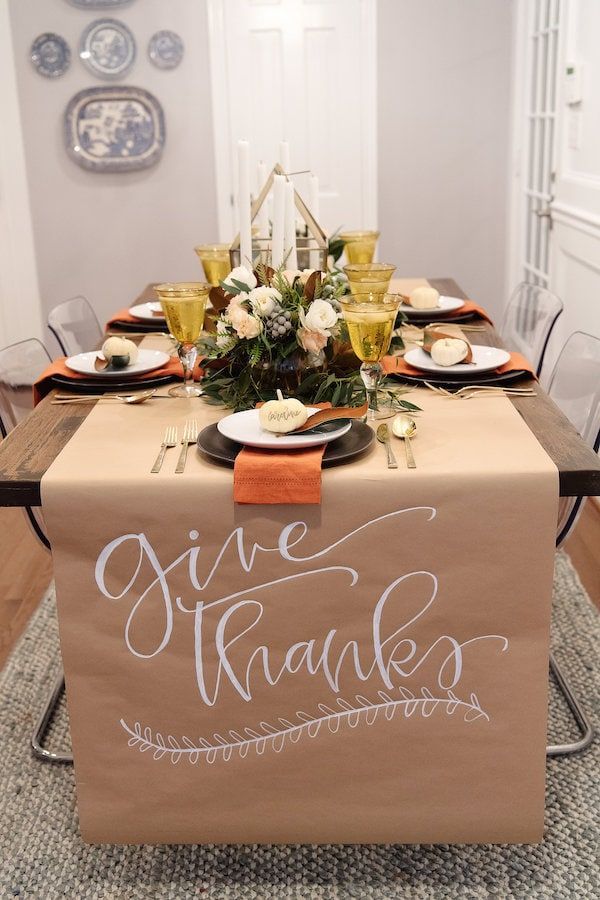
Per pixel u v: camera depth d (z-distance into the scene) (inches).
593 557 115.7
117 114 186.1
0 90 184.5
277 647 63.1
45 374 80.7
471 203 190.9
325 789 66.2
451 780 65.7
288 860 69.0
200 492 59.7
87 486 59.9
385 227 192.2
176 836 67.8
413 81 184.2
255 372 70.8
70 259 194.4
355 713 64.5
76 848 70.9
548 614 62.0
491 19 180.9
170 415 72.9
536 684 63.5
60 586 62.4
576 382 85.4
